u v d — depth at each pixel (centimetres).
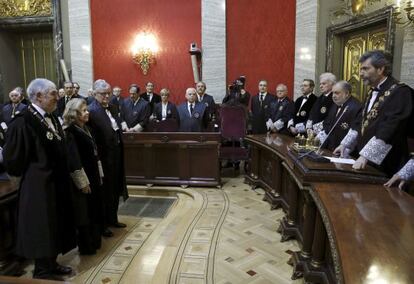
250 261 273
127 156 491
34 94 235
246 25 693
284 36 677
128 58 741
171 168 484
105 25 739
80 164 263
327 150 312
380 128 219
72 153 259
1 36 802
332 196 177
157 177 487
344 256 114
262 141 413
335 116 338
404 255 115
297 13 650
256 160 475
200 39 708
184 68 723
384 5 470
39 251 233
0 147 367
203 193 457
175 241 312
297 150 295
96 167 290
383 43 499
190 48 685
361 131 255
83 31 737
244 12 691
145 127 555
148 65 734
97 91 320
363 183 207
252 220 361
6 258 261
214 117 570
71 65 753
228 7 693
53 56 837
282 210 388
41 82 235
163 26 720
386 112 224
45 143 234
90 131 313
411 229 135
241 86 602
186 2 705
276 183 396
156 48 729
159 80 736
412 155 211
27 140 228
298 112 469
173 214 389
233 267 264
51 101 238
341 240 125
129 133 484
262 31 688
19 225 235
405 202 167
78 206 266
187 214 383
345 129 313
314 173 216
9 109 555
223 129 560
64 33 757
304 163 238
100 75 754
